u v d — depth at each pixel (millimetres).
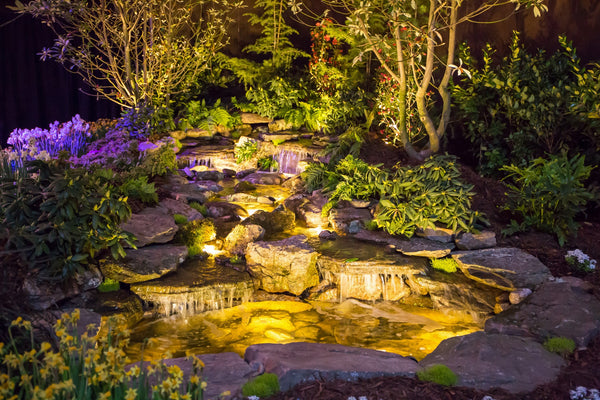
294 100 12336
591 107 7957
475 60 9883
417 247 7168
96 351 3674
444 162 8336
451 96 9922
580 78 8133
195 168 10578
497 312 6203
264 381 4117
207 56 12086
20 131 9273
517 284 6336
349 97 11781
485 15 10719
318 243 7531
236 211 8531
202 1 11945
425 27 9711
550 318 5520
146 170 8969
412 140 10102
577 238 7355
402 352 5531
